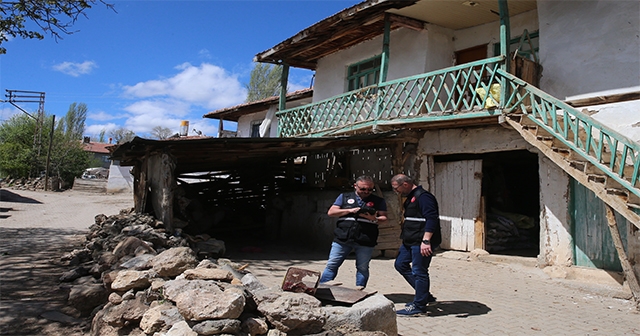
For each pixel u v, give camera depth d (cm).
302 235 1178
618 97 759
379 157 1214
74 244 947
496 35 1045
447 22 1080
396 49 1181
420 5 974
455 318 504
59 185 3338
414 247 509
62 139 3847
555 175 818
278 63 1405
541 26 886
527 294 662
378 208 526
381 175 1202
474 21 1065
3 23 821
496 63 814
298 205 1223
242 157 1074
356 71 1322
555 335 463
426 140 1060
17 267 682
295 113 1334
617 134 609
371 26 1155
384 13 1007
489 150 932
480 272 828
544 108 733
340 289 409
